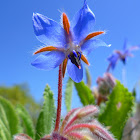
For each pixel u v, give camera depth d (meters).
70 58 0.05
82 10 0.05
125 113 0.07
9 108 0.07
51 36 0.05
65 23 0.05
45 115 0.07
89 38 0.05
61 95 0.05
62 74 0.05
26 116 0.08
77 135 0.05
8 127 0.07
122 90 0.07
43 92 0.07
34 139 0.07
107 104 0.07
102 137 0.05
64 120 0.05
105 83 0.10
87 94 0.09
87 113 0.05
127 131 0.08
